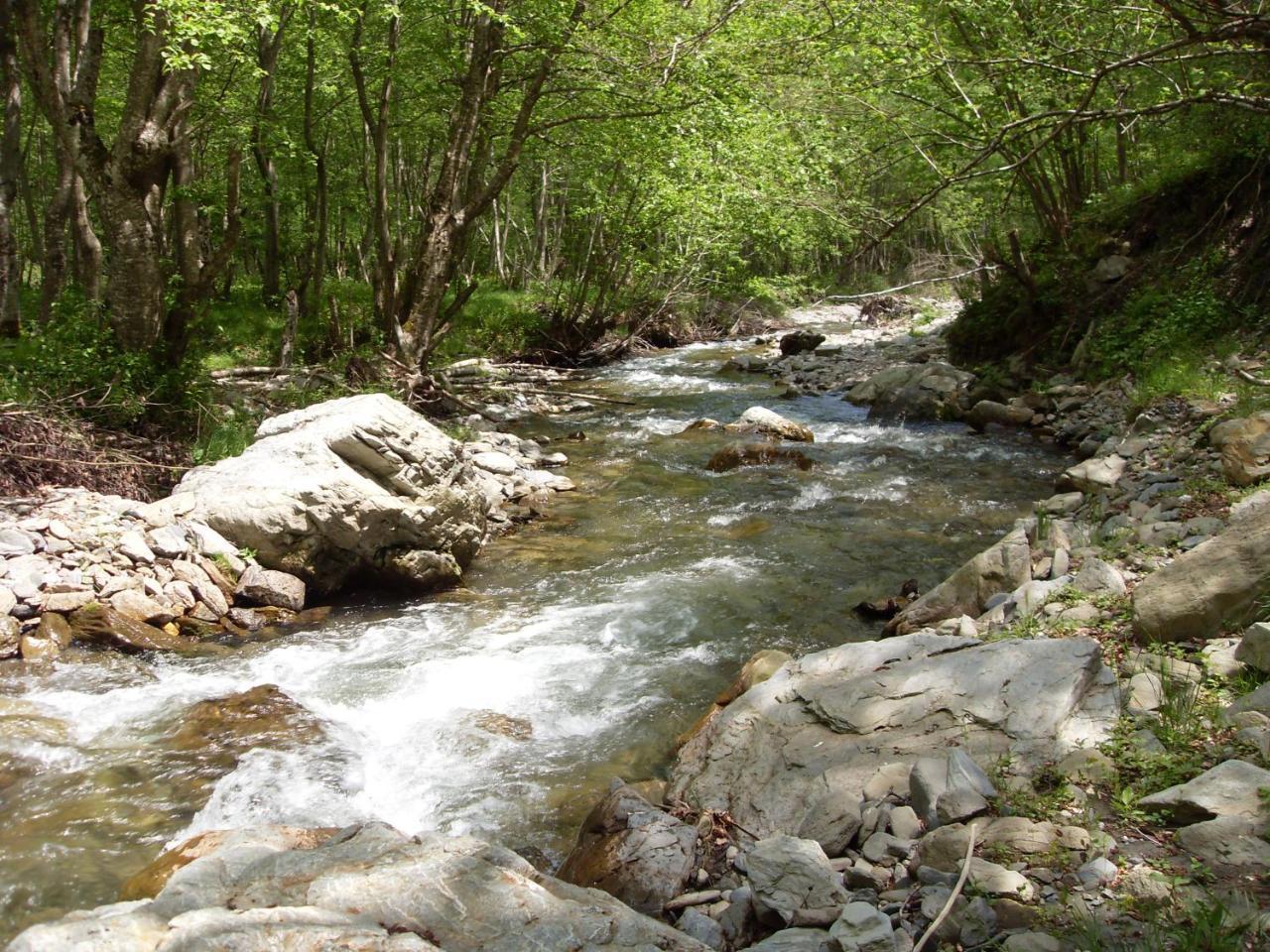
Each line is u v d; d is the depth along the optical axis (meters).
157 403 9.93
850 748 4.48
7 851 4.36
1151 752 4.05
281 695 5.94
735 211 17.84
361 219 26.22
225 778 5.01
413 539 8.05
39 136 24.92
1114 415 12.14
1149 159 16.33
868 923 3.16
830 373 19.42
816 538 9.09
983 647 4.87
